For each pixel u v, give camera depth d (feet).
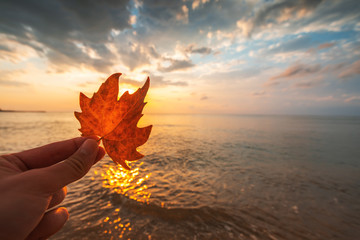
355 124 185.68
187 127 114.42
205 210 14.79
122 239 10.82
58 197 2.68
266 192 19.51
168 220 13.11
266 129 106.73
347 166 32.53
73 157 2.33
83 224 12.03
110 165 26.25
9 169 2.20
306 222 14.06
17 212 1.77
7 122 120.78
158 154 36.17
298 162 34.24
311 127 132.26
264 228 12.95
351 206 17.11
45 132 67.15
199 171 26.00
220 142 55.47
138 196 16.65
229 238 11.66
